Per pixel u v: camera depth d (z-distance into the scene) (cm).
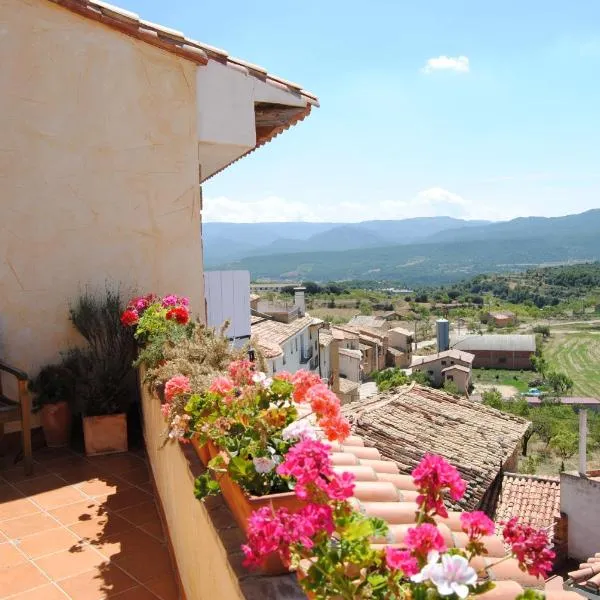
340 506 158
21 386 520
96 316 605
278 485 209
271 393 244
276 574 192
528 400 5931
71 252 625
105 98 629
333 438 218
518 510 1250
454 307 13275
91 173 629
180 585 339
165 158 663
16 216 597
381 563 145
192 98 671
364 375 5906
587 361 9025
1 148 586
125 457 569
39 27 593
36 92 597
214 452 257
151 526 431
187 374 360
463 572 118
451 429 1334
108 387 587
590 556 1159
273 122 802
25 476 527
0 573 372
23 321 605
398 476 297
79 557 390
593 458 3291
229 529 223
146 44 641
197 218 685
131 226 652
